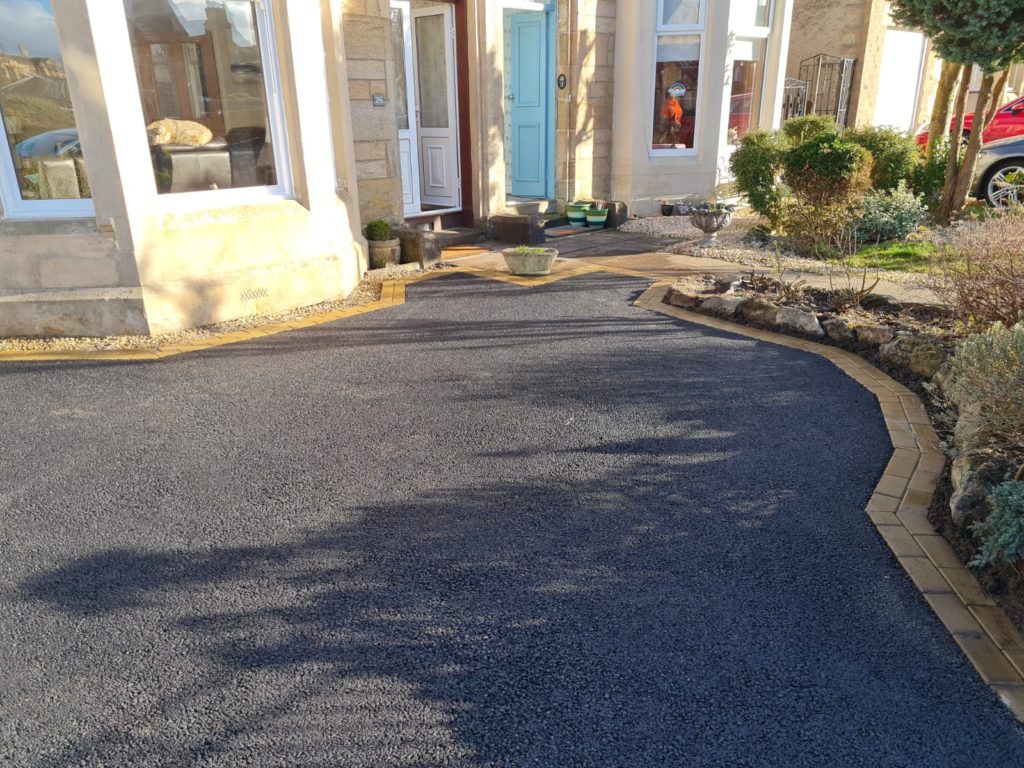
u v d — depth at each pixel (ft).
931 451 12.39
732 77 35.78
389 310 21.02
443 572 9.29
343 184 23.07
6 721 7.02
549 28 32.86
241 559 9.57
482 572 9.29
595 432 13.28
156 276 18.17
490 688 7.42
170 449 12.71
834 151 25.82
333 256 21.83
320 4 21.03
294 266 20.83
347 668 7.69
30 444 12.92
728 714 7.09
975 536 9.45
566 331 19.06
